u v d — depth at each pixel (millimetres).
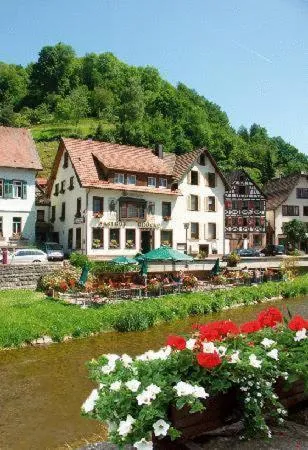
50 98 132375
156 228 41031
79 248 38312
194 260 30125
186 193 43812
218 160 101938
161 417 4082
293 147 143750
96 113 130000
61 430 8859
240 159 106438
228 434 4938
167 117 118938
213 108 142875
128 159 41344
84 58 150125
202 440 4789
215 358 4355
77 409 9977
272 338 5590
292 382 5137
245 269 31766
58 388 11367
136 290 24375
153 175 41219
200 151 45125
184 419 4402
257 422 4680
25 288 25406
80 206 38219
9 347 15281
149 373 4430
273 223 59188
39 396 10781
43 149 94688
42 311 18812
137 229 39719
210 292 25969
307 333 5734
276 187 64125
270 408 5176
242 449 4645
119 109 126062
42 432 8758
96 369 4875
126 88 134250
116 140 97375
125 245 38938
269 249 52125
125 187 39062
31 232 38344
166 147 96188
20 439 8445
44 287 24031
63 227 41969
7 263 30203
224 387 4445
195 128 106250
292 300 27062
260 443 4770
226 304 24047
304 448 4668
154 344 16234
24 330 16047
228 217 54969
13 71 142500
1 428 8930
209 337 4891
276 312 6000
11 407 10055
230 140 109750
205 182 45406
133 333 18016
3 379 12070
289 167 112938
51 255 35688
